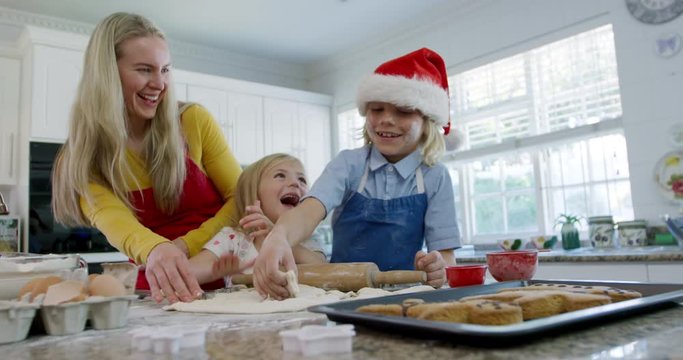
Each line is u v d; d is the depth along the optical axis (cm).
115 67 103
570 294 58
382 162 120
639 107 242
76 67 285
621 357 36
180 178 120
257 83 372
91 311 57
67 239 265
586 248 251
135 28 106
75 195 111
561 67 284
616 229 250
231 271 117
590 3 265
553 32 282
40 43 275
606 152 264
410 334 46
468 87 332
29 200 261
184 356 41
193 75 337
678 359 35
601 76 265
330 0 311
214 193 134
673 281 181
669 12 235
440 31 340
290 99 391
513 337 40
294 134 390
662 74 236
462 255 255
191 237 121
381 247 116
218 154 137
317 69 428
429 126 119
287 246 87
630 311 50
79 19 315
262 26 344
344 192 118
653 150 237
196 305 74
